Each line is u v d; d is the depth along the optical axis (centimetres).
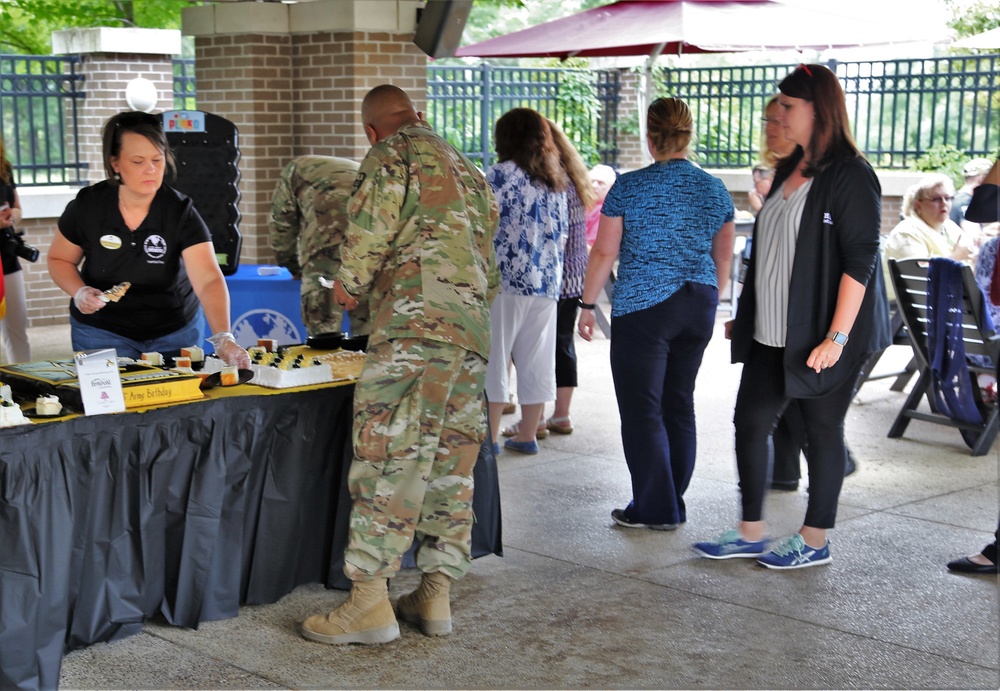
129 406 354
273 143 812
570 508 523
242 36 797
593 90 1309
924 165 1169
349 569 364
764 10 681
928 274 618
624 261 475
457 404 364
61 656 333
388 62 785
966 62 1144
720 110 1277
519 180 554
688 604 410
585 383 804
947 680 352
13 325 670
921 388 654
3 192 645
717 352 920
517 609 404
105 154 413
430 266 350
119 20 1426
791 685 348
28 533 321
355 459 360
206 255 433
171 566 370
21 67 1302
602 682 349
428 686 344
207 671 348
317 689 340
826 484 441
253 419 377
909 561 457
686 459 497
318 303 512
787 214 413
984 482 574
